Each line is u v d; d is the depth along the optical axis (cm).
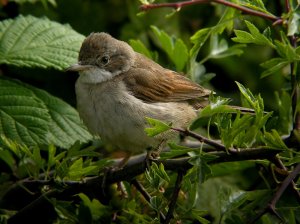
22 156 914
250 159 816
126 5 1223
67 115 1043
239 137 804
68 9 1206
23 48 1057
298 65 818
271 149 802
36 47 1062
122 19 1226
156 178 802
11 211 980
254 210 897
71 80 1202
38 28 1092
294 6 799
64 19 1205
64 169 865
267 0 1162
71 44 1082
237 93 1275
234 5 859
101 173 954
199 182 768
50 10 1200
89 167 865
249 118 788
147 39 1233
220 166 1043
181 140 1105
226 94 1268
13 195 983
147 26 1232
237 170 1080
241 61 1280
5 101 1002
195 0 868
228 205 857
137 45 1136
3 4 1097
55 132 1012
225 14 924
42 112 995
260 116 797
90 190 923
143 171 902
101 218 895
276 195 804
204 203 1088
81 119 1077
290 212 827
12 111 991
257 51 1285
